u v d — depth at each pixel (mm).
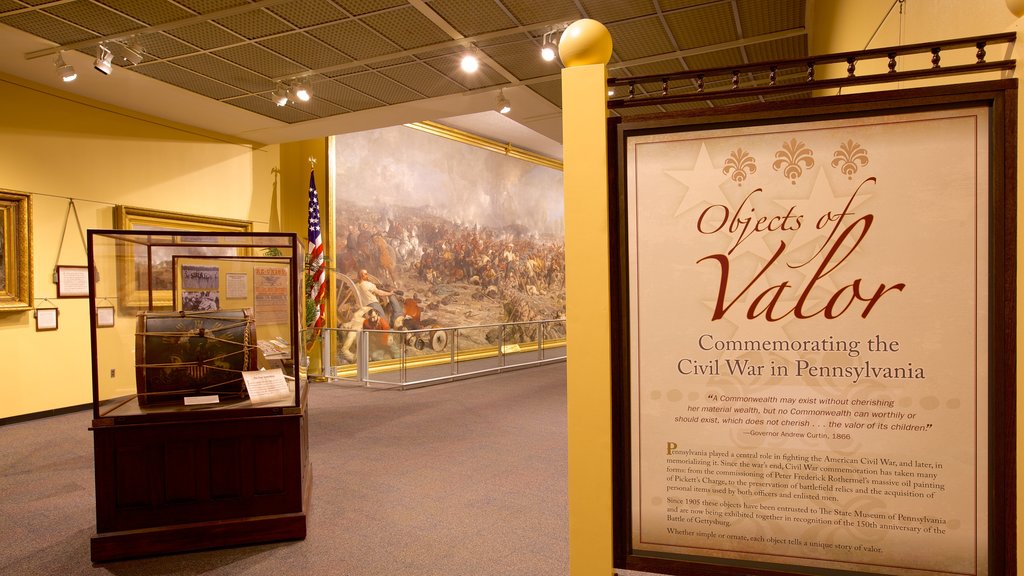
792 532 1554
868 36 3328
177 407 3727
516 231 17000
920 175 1483
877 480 1507
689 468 1612
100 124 8375
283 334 4320
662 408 1625
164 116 9156
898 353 1493
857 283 1516
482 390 9914
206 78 7664
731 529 1590
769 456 1567
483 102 8836
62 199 7906
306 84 7734
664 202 1620
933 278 1476
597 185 1601
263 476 3740
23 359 7457
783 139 1555
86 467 5371
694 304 1605
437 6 5969
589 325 1608
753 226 1571
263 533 3691
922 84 2309
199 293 4203
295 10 5980
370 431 6828
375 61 7230
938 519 1477
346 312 11898
